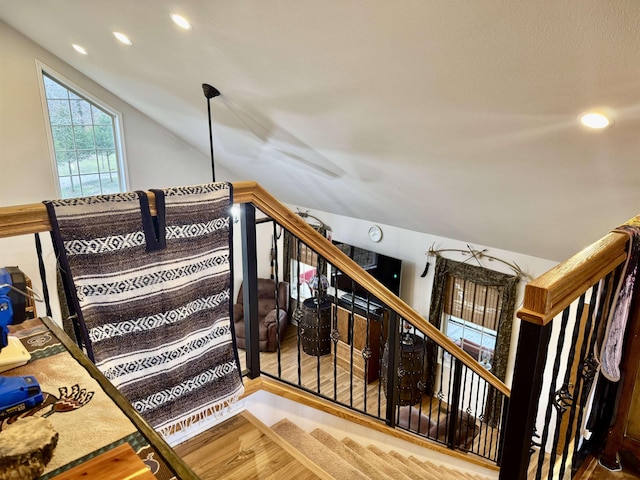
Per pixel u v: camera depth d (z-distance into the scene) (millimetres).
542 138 2555
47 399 945
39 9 3668
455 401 3170
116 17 3094
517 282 4934
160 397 1533
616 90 1895
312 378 6180
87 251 1280
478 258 5250
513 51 1897
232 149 5422
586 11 1563
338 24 2143
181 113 4793
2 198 4934
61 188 5371
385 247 6223
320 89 2893
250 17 2371
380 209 5410
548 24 1685
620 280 1287
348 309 6277
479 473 3543
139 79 4273
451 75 2221
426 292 5922
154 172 6062
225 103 3863
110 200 1305
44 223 1214
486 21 1786
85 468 699
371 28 2086
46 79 5062
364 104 2887
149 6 2693
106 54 3998
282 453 1689
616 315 1351
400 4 1864
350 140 3615
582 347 1318
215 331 1672
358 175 4461
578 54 1771
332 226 6867
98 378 1021
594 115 2137
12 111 4824
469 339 5676
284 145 4426
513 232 4305
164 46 3213
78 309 1288
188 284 1530
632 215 3074
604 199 3016
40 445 745
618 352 1452
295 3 2105
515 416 990
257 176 6367
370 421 2553
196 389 1644
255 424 1825
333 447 2176
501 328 5113
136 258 1377
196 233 1511
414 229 5730
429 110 2656
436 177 3715
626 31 1568
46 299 1315
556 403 1297
